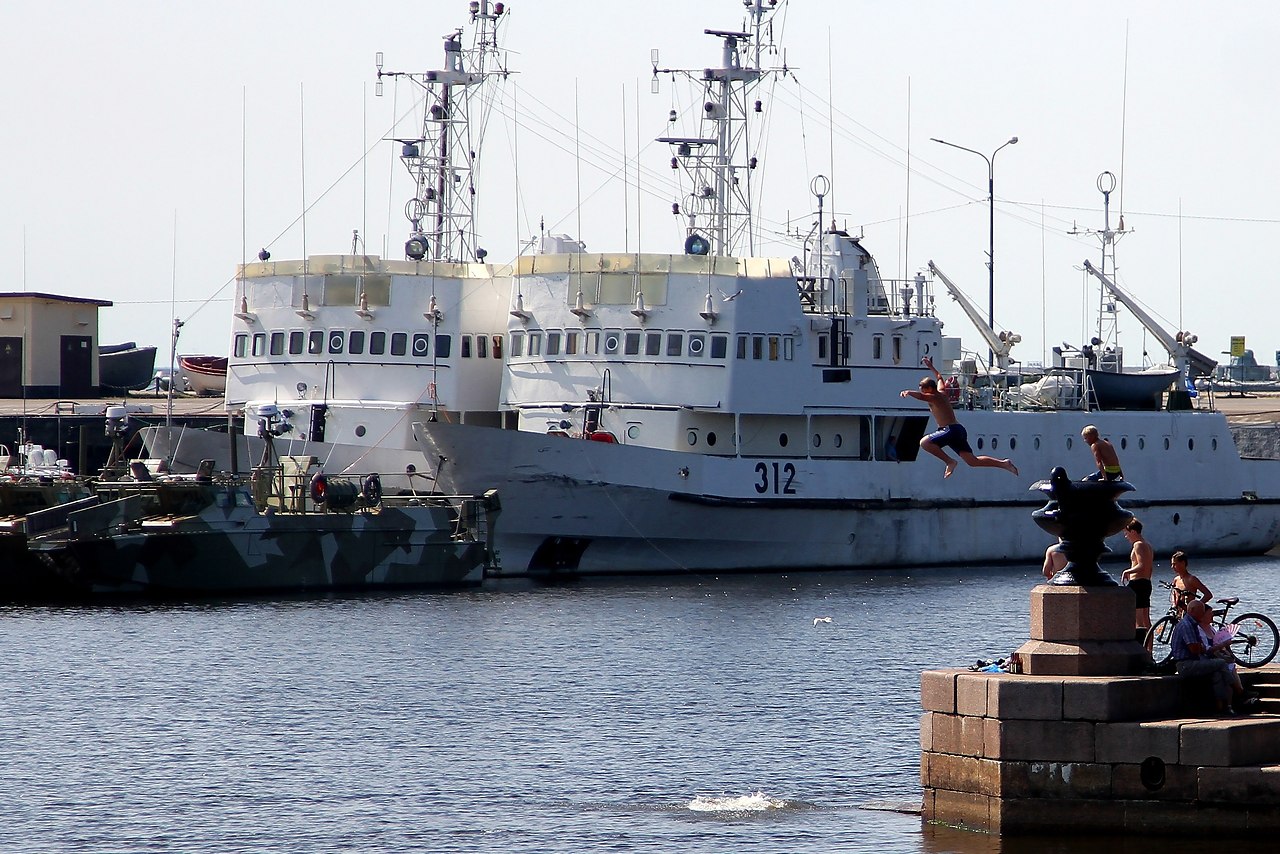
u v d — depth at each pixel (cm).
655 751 14350
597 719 15650
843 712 16000
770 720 15612
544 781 13362
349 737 14838
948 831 11662
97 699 16388
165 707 16050
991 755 11450
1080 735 11231
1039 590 11700
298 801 12775
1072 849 11056
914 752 14262
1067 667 11525
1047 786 11312
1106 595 11581
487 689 17075
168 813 12444
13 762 13900
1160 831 11100
